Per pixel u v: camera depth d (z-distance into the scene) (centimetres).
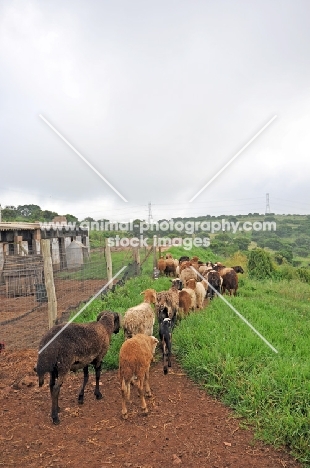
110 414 564
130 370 548
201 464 451
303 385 576
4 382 664
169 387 652
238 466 448
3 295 1363
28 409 578
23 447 482
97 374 614
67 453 470
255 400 557
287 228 5925
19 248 1686
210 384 633
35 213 3903
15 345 830
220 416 556
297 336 862
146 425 533
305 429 492
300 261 3469
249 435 509
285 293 1565
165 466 446
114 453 470
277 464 454
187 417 554
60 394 631
